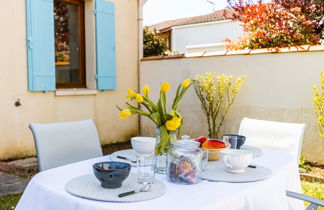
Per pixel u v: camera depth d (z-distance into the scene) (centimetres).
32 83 512
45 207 152
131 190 149
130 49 678
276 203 173
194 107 591
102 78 615
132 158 212
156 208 130
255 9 559
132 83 686
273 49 492
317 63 456
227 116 550
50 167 230
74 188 151
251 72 521
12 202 325
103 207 131
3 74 482
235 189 156
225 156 181
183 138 213
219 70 557
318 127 458
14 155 500
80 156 252
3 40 480
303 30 550
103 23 614
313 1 553
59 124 248
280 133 280
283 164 205
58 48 582
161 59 642
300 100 474
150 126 675
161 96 183
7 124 489
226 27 1217
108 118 642
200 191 152
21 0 498
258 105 517
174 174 165
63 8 589
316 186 380
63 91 557
